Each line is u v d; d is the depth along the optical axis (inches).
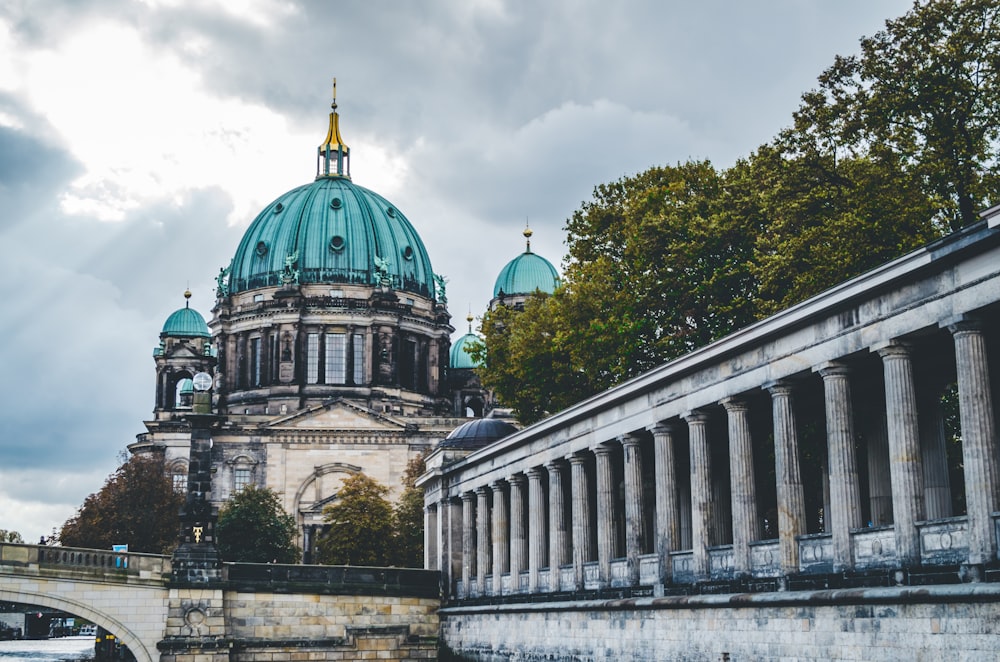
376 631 3531.0
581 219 3750.0
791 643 1797.5
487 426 3796.8
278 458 7495.1
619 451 2657.5
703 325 3284.9
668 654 2167.8
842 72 2696.9
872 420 2038.6
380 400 7844.5
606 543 2539.4
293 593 3472.0
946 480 1871.3
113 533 6112.2
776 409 1918.1
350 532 5590.6
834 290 1743.4
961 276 1534.2
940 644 1502.2
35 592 3235.7
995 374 1808.6
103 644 4845.0
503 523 3248.0
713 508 2175.2
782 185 2738.7
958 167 2506.2
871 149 2603.3
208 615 3339.1
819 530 2970.0
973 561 1487.5
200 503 3412.9
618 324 3314.5
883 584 1652.3
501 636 3038.9
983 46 2539.4
